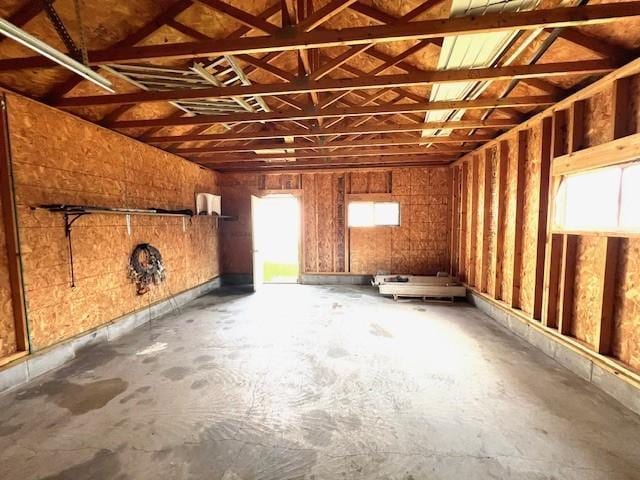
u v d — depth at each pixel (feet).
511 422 7.14
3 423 7.20
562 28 6.80
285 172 22.79
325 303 17.90
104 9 8.47
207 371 9.71
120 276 13.30
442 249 22.24
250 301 18.51
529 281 12.50
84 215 11.50
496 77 8.24
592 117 9.21
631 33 7.38
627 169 7.66
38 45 5.54
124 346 11.75
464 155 18.83
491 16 6.29
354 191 23.07
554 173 10.48
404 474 5.68
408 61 11.76
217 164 21.68
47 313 10.03
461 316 15.24
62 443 6.54
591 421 7.14
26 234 9.40
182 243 18.33
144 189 14.93
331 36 6.86
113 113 12.27
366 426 7.04
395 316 15.29
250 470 5.82
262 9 10.45
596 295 9.01
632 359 7.95
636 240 7.85
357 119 17.39
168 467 5.90
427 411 7.57
